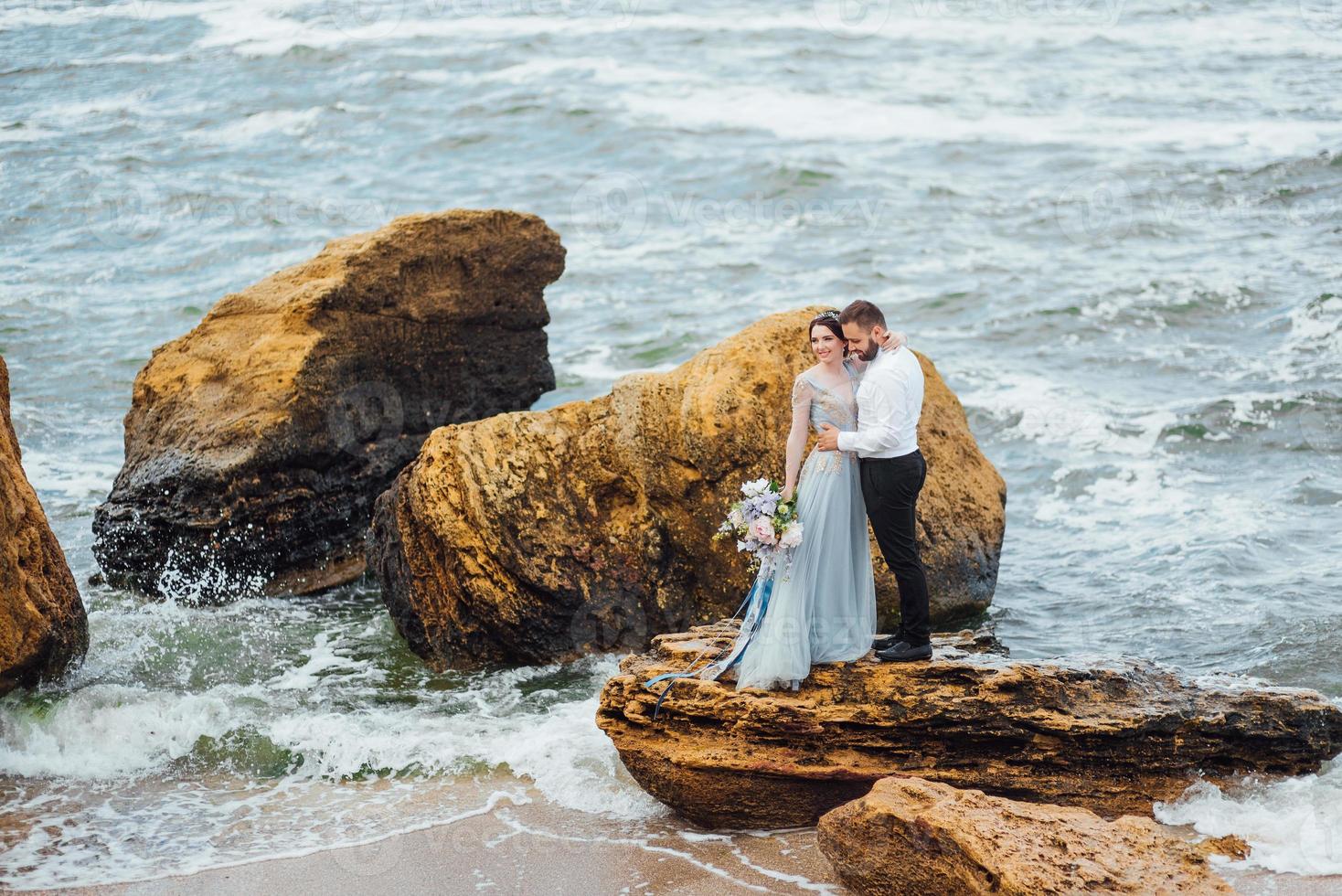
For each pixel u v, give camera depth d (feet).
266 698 29.01
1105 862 18.37
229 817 23.52
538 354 44.06
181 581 35.27
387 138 98.94
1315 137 91.40
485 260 41.55
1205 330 58.80
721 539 30.35
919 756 22.26
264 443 35.40
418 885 20.70
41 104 106.42
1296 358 53.62
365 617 34.76
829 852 20.39
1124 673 22.97
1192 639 31.12
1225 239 72.54
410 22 136.26
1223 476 43.14
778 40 129.18
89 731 26.84
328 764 25.84
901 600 22.85
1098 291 64.39
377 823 23.11
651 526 30.83
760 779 22.13
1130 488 42.86
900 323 62.69
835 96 109.40
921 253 73.31
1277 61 116.06
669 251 74.79
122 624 33.06
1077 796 22.02
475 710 28.19
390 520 32.12
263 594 36.09
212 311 38.42
